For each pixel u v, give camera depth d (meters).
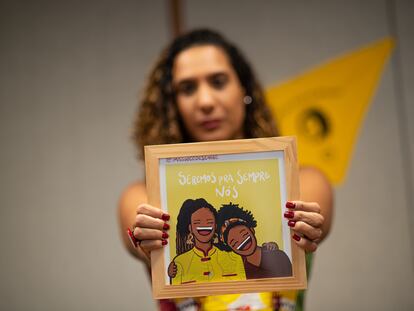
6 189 1.65
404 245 1.53
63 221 1.64
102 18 1.67
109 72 1.67
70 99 1.67
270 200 0.86
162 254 0.85
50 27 1.68
